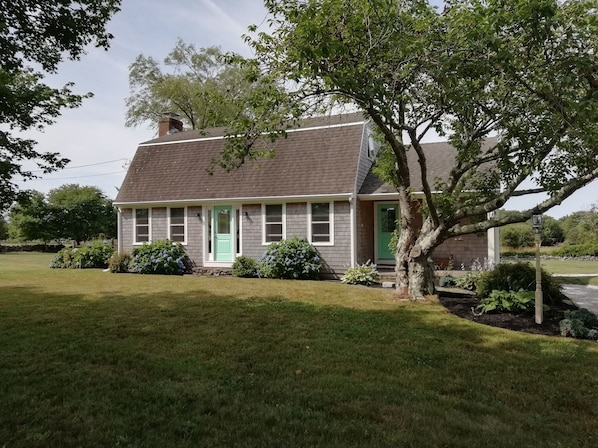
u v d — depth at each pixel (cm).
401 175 941
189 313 785
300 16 570
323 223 1420
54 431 326
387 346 568
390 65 640
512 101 704
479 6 552
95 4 623
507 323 725
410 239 963
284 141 1588
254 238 1516
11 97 714
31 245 3806
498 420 353
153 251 1580
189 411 363
